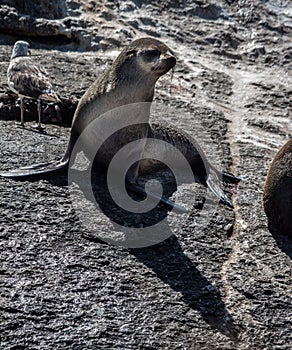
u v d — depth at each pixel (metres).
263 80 37.00
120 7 40.00
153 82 21.62
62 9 38.28
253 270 20.00
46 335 16.03
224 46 39.50
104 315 16.98
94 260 18.86
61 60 34.16
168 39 38.84
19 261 18.17
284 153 22.34
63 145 24.81
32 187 21.52
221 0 42.31
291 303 18.81
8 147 23.72
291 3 43.56
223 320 17.72
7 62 32.53
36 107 27.39
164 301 17.88
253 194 24.56
